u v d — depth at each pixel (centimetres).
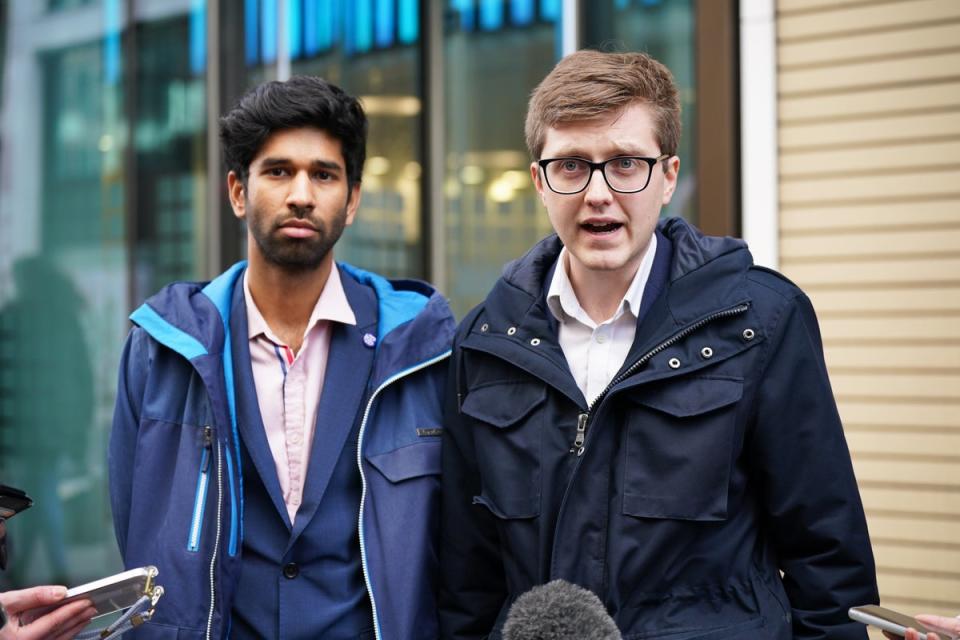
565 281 220
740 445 206
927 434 391
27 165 578
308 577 236
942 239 388
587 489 208
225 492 231
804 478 206
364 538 237
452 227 521
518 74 502
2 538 219
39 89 576
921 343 392
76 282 571
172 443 238
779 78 413
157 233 557
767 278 214
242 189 247
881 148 396
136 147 560
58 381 572
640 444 207
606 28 469
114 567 558
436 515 241
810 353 209
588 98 203
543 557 209
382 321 251
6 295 581
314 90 236
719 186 425
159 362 243
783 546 213
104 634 216
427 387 248
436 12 522
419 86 527
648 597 203
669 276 218
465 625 232
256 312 247
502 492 215
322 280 248
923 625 190
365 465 241
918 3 389
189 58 552
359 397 246
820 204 407
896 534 396
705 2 426
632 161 206
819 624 207
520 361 217
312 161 235
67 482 570
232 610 235
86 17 568
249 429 239
